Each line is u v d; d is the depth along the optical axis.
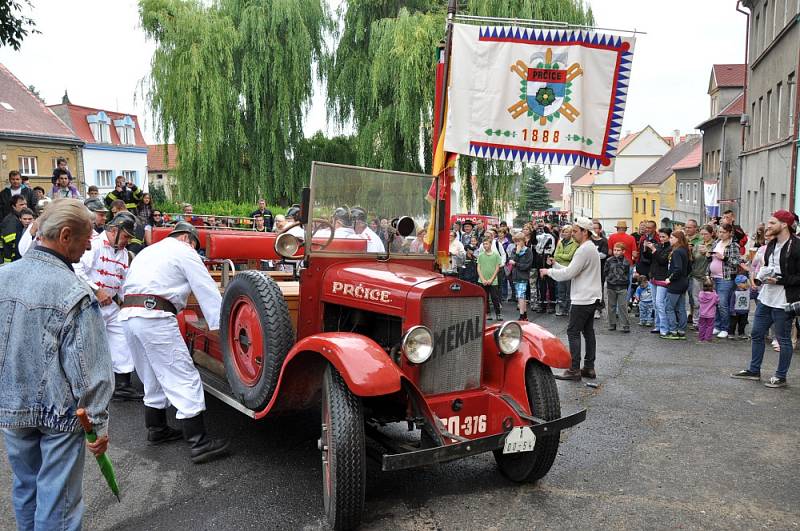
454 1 5.95
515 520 3.75
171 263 4.63
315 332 4.57
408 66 18.09
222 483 4.24
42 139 32.41
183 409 4.54
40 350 2.70
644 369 7.59
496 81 5.79
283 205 21.50
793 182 18.28
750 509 3.91
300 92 20.48
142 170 45.28
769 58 22.02
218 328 4.87
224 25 19.59
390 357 3.89
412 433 5.28
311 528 3.62
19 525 2.91
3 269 2.78
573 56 5.73
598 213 66.56
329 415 3.62
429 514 3.82
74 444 2.82
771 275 6.63
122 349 6.12
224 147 20.31
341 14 21.52
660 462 4.67
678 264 9.27
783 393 6.51
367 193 4.76
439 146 6.06
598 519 3.77
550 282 12.00
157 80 19.52
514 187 19.33
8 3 12.82
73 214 2.81
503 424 4.11
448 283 3.99
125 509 3.86
